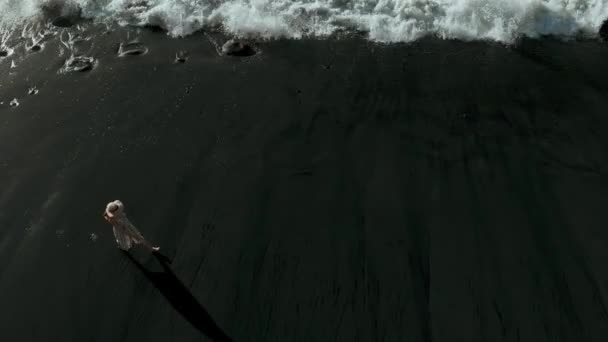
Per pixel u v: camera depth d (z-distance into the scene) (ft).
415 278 25.34
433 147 31.24
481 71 35.99
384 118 33.04
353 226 27.53
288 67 37.11
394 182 29.53
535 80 35.09
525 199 28.43
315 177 29.94
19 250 27.14
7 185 30.12
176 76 36.70
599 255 25.84
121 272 25.99
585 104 33.19
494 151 30.78
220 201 28.89
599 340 22.93
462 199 28.58
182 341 23.53
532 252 26.18
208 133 32.55
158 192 29.48
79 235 27.61
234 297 24.90
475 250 26.37
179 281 25.57
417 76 35.88
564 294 24.54
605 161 29.86
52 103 35.06
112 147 31.96
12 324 24.38
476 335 23.35
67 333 24.02
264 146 31.65
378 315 24.07
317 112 33.55
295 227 27.58
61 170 30.78
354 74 36.27
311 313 24.21
